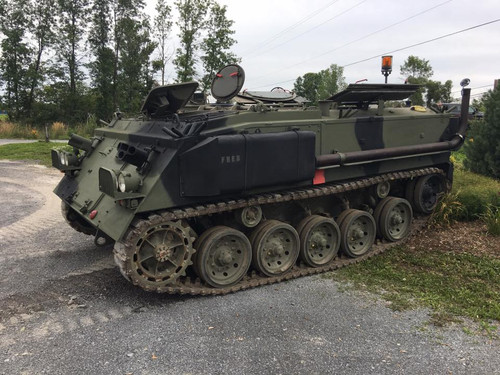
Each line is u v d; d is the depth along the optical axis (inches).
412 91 296.8
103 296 227.3
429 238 319.9
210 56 1414.9
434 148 319.3
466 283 241.6
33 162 754.8
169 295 228.2
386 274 255.9
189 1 1387.8
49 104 1688.0
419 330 189.9
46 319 201.6
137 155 207.8
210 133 215.2
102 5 1566.2
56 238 331.3
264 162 228.1
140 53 1584.6
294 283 245.1
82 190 265.6
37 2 1635.1
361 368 161.5
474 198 362.9
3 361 166.2
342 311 208.4
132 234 197.9
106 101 1649.9
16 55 1676.9
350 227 280.4
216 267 231.1
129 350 173.9
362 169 285.3
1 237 333.1
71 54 1667.1
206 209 217.3
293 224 277.3
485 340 181.9
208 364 163.8
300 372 158.9
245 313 206.4
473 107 949.8
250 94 313.3
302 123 248.7
